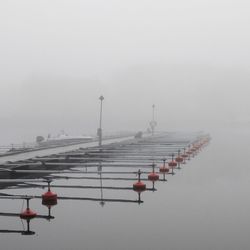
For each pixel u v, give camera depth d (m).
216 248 13.01
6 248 13.12
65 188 23.36
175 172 29.89
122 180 26.03
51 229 15.22
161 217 16.83
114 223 15.98
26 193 21.83
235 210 17.98
